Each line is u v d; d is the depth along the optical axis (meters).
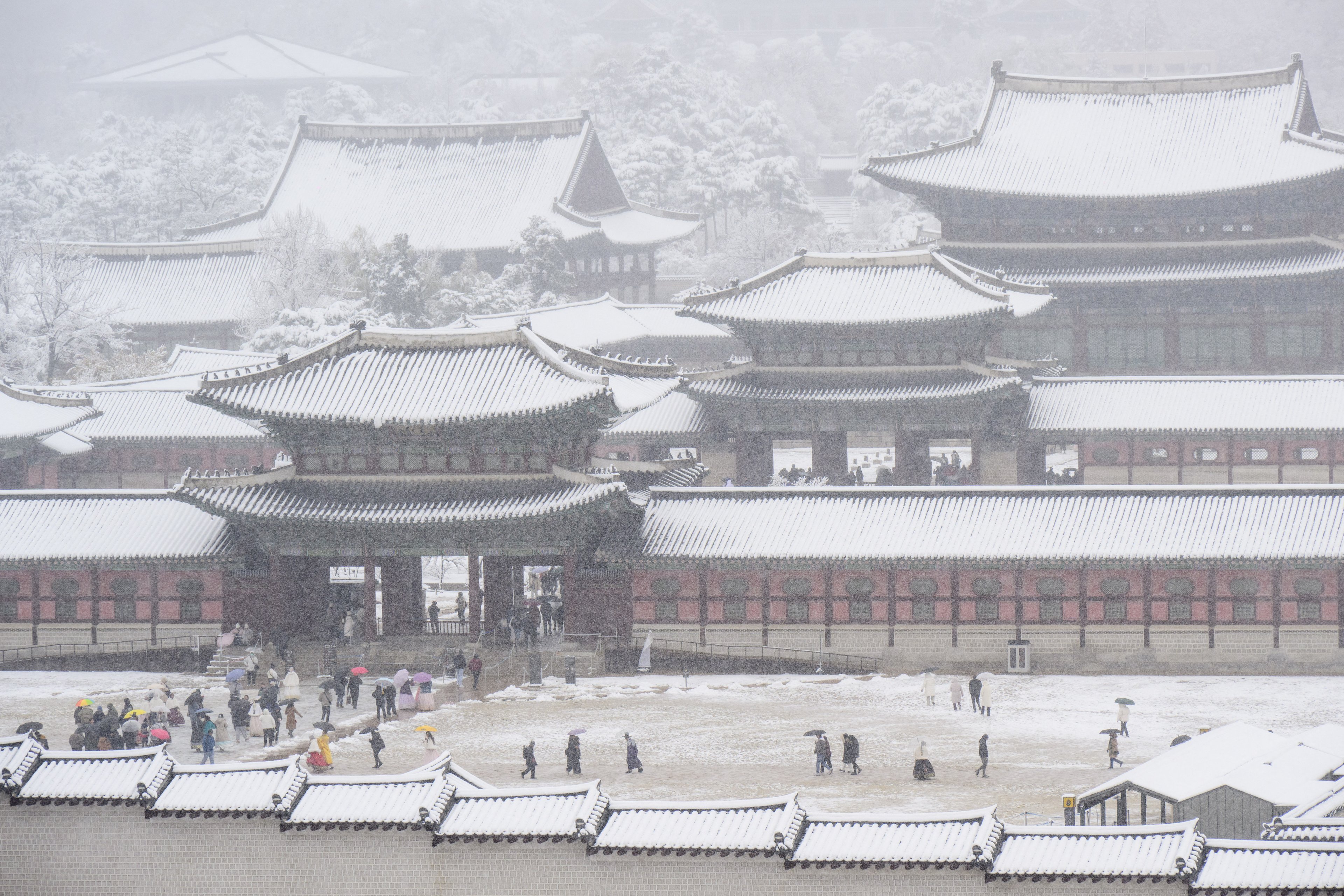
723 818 88.50
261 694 124.69
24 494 161.38
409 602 157.88
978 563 147.50
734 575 153.50
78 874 92.50
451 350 156.38
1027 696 138.75
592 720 131.12
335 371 155.12
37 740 102.56
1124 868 83.50
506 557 158.00
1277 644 147.38
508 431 151.50
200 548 155.62
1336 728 103.75
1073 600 149.88
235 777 92.75
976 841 84.56
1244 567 145.50
